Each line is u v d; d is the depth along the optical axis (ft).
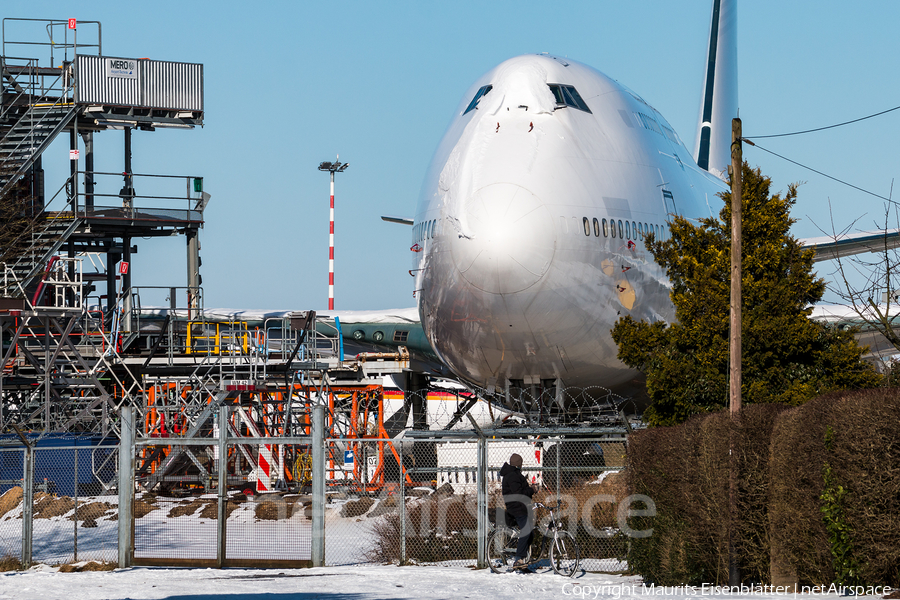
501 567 223.71
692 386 246.68
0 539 299.79
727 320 241.96
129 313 422.41
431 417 456.86
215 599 174.29
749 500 185.26
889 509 153.58
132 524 237.04
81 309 379.96
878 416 153.58
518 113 293.43
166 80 467.52
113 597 178.70
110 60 459.73
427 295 291.38
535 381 299.79
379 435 454.81
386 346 447.01
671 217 310.45
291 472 424.87
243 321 452.35
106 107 461.37
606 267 283.18
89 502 359.25
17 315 367.04
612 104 314.55
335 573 217.36
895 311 361.92
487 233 271.69
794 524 172.65
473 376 306.76
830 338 246.88
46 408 373.81
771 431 183.01
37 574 221.46
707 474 190.60
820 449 164.04
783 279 249.96
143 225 450.71
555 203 276.41
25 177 489.26
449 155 294.05
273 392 429.38
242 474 400.88
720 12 610.65
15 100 465.06
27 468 245.45
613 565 230.07
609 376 302.04
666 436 204.13
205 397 433.48
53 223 440.45
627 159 302.86
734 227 198.29
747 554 186.60
